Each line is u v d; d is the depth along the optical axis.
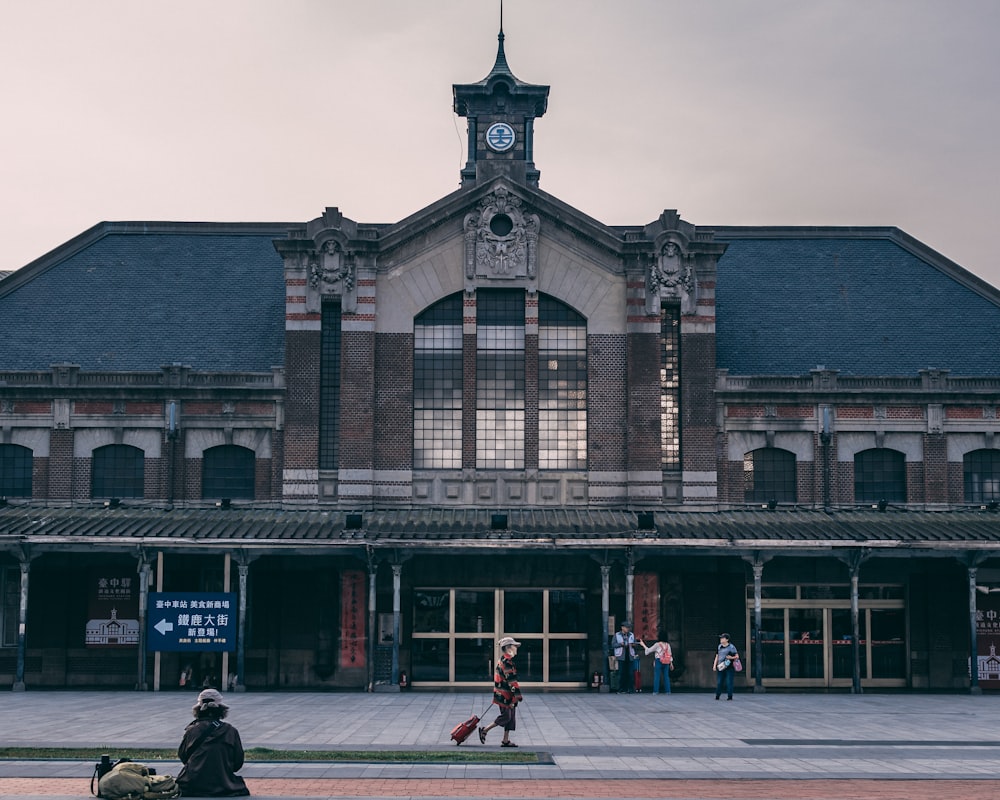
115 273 44.38
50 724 23.92
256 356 41.16
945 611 38.47
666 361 40.03
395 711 27.56
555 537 34.50
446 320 39.78
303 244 39.25
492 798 15.30
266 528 34.97
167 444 39.16
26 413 39.34
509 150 41.62
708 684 37.75
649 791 15.93
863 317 43.12
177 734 21.95
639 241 39.53
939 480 39.47
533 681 37.62
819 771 17.73
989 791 16.09
